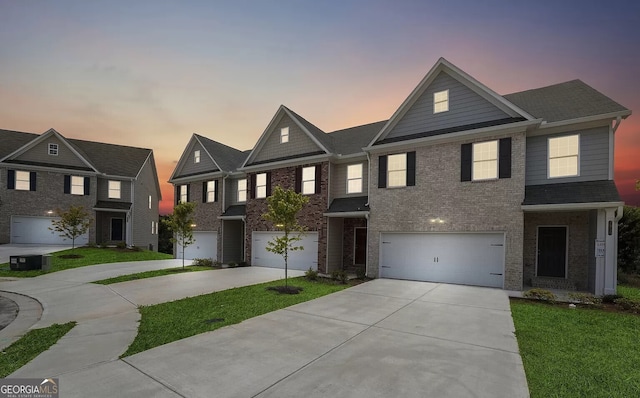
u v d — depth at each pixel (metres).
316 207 15.54
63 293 9.94
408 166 13.04
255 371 4.20
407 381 3.92
